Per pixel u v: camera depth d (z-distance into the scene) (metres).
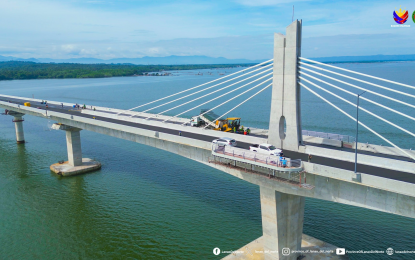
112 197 54.56
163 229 43.94
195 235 42.28
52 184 61.44
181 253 38.78
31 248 41.00
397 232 41.47
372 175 26.64
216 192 55.09
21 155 80.44
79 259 38.62
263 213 35.91
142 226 44.94
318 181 30.80
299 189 32.12
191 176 62.84
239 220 45.62
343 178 28.28
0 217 49.03
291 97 36.97
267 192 34.75
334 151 35.19
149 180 61.41
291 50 36.12
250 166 35.38
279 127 39.03
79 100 177.00
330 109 127.44
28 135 102.06
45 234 44.09
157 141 49.09
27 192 57.84
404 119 104.06
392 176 28.86
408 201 25.31
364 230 42.09
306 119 108.31
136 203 51.91
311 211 47.50
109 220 47.06
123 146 85.56
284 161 31.03
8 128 117.00
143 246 40.47
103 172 66.75
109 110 81.50
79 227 45.56
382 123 99.19
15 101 105.44
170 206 50.31
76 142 68.81
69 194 56.56
